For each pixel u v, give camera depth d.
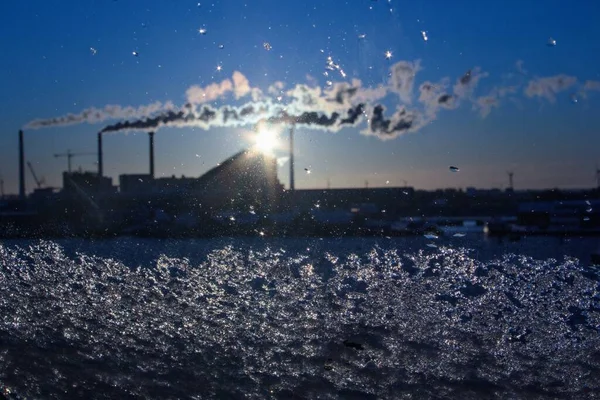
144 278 5.64
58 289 5.39
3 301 5.05
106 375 3.77
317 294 5.16
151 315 4.78
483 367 3.93
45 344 4.18
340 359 3.97
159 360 3.98
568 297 4.92
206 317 4.73
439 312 4.72
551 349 4.14
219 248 6.29
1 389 3.52
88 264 6.01
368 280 5.46
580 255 5.73
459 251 6.10
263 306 4.97
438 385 3.66
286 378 3.75
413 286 5.26
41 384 3.61
